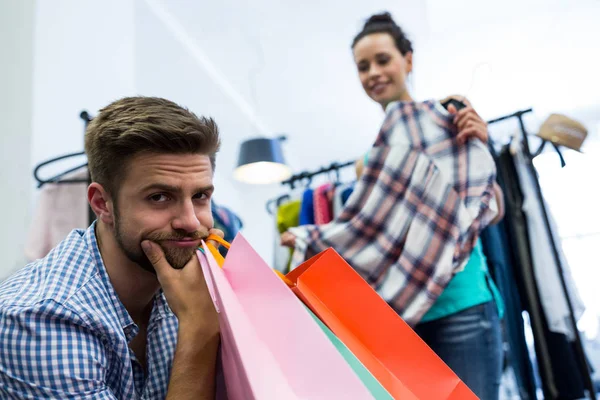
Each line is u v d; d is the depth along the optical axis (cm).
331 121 421
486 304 134
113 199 72
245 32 319
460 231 132
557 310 161
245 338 52
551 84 354
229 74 362
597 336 293
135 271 77
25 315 64
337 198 202
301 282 67
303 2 290
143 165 69
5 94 183
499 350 133
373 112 407
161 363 81
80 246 78
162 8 300
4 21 188
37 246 168
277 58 344
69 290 70
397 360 65
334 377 50
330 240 148
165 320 84
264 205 488
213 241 74
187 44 330
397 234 141
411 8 289
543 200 171
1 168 177
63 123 217
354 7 292
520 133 180
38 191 198
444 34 311
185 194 70
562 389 160
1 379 65
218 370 69
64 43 225
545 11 288
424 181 141
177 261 71
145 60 338
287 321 55
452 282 134
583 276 372
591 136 383
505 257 175
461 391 63
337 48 330
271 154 274
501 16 294
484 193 134
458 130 143
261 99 391
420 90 369
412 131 148
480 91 365
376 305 66
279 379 50
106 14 256
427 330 138
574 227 379
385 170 146
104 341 70
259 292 59
